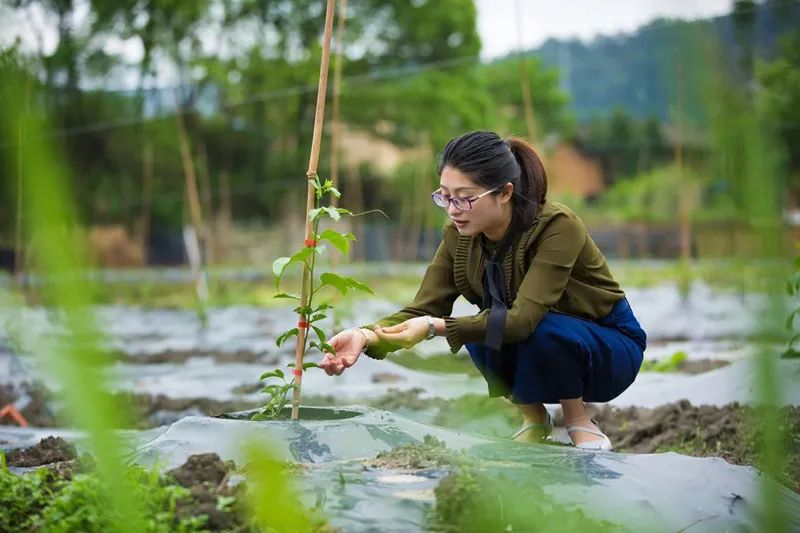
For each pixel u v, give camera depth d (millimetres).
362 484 2178
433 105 27125
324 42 2762
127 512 1363
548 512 2086
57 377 764
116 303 15898
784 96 6039
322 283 2729
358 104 26594
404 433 2594
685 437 3896
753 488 2494
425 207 27578
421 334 2975
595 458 2508
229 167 26281
